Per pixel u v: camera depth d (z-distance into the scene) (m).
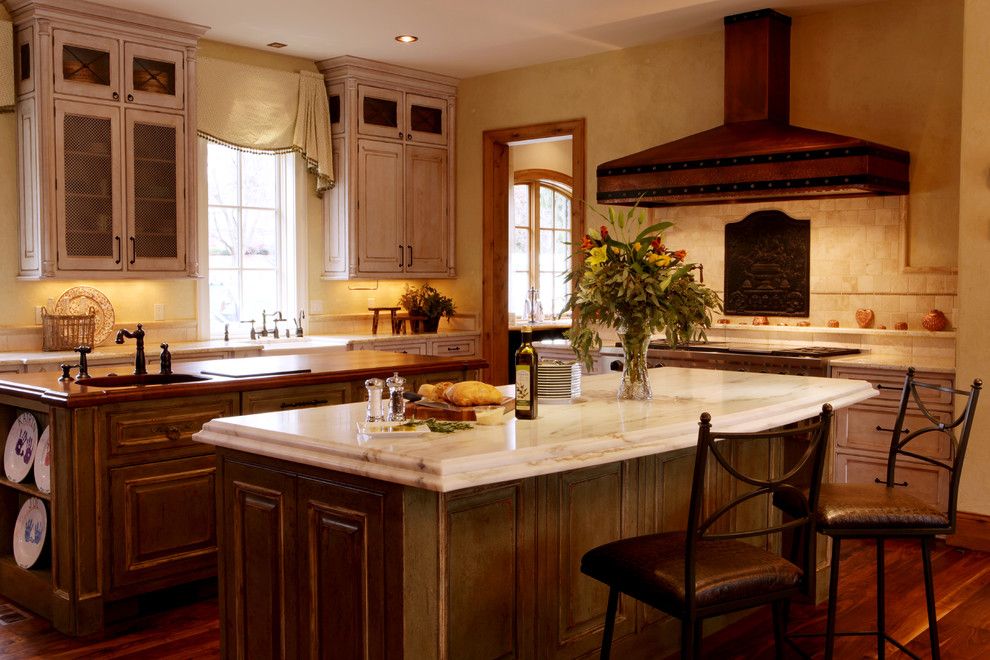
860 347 5.48
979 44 4.39
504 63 6.87
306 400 4.20
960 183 4.46
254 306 6.79
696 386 3.60
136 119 5.57
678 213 6.25
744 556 2.37
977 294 4.43
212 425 2.79
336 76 6.76
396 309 7.14
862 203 5.47
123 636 3.51
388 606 2.31
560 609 2.80
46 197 5.21
